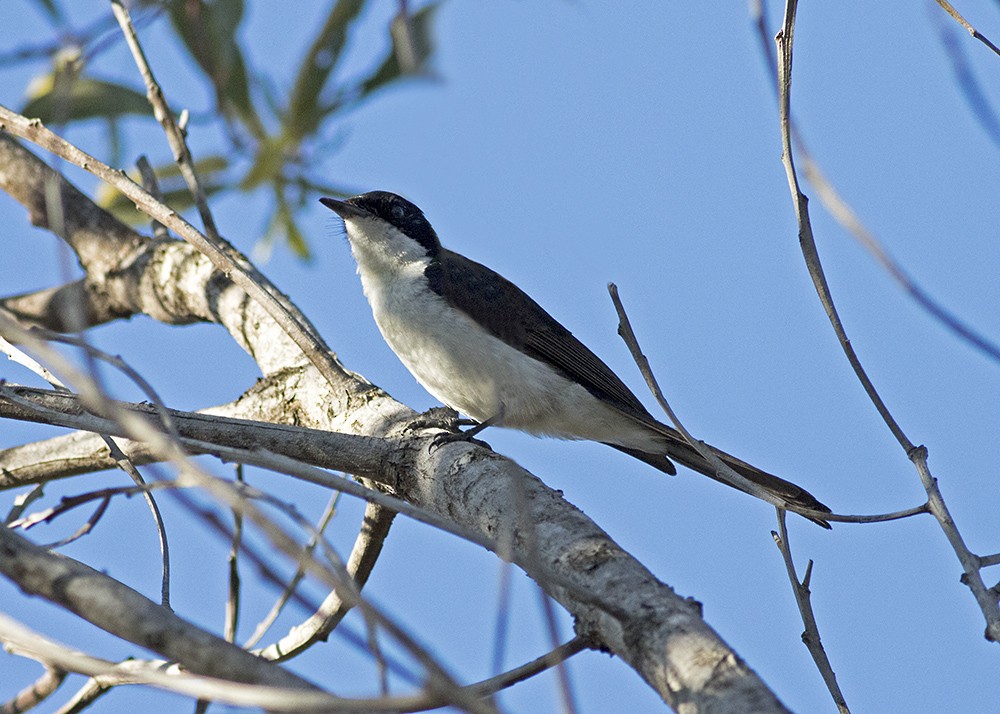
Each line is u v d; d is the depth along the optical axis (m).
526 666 6.30
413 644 3.61
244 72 11.75
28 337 4.56
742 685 5.12
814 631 6.64
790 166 6.47
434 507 8.57
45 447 9.82
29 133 9.23
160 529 6.88
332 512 9.14
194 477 4.52
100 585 4.86
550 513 7.36
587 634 6.20
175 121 11.99
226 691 3.90
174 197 12.85
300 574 8.55
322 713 3.69
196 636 4.67
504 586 4.18
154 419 8.55
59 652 4.53
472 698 3.57
